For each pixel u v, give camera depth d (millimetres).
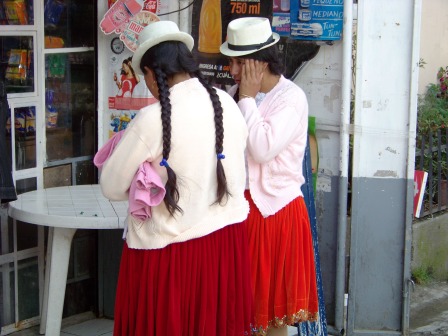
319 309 4008
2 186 3396
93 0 4344
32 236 4199
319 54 4289
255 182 3244
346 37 4191
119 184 2689
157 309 2736
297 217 3324
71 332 4270
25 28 3994
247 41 3166
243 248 2902
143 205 2637
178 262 2721
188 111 2650
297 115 3229
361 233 4363
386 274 4402
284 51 4324
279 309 3309
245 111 3160
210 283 2785
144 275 2742
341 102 4258
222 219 2779
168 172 2625
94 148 4473
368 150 4289
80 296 4465
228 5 4305
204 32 4352
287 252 3297
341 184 4316
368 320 4449
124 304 2824
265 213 3236
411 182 4297
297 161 3320
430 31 7871
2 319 4113
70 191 4137
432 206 5918
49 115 4207
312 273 3445
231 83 4352
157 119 2605
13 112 3984
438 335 4641
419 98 7562
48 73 4168
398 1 4145
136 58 2715
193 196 2684
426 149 6039
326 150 4355
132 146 2619
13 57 3957
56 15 4168
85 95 4387
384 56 4199
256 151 3121
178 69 2686
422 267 5699
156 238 2695
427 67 7875
